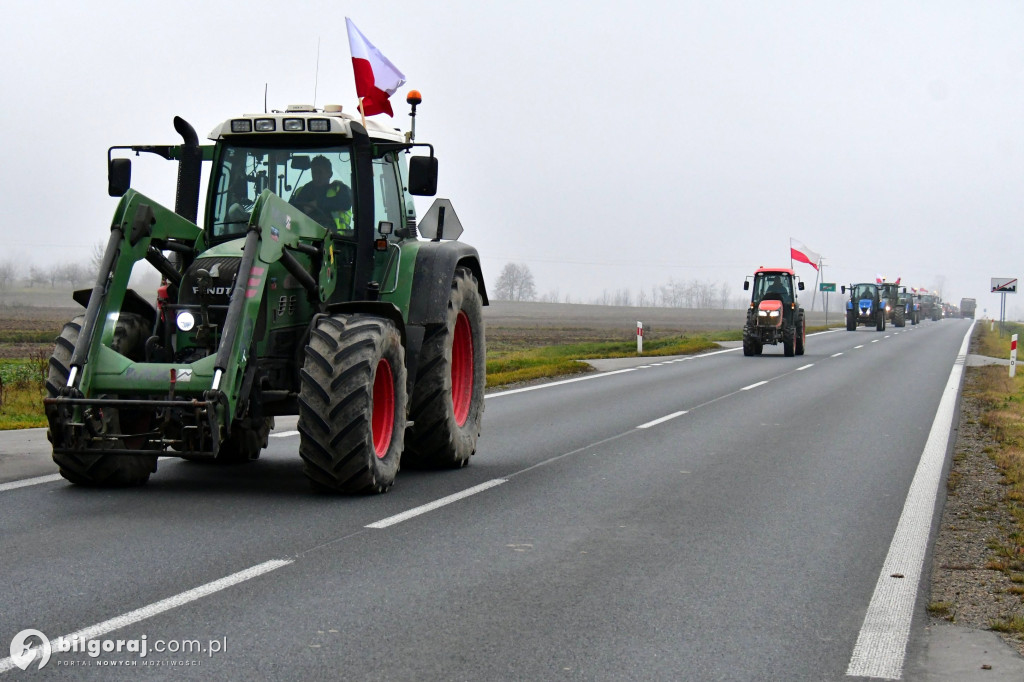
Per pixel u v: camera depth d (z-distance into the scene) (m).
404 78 11.39
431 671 4.53
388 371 8.79
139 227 8.27
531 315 120.94
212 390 7.52
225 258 8.40
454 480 9.60
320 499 8.39
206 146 9.41
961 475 10.31
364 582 5.94
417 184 9.30
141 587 5.71
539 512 8.12
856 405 17.23
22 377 19.11
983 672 4.69
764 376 24.06
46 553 6.41
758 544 7.16
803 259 60.12
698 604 5.67
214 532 7.09
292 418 14.64
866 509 8.49
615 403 17.38
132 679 4.36
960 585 6.23
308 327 8.69
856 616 5.51
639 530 7.54
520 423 14.44
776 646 4.98
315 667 4.54
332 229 9.28
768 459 11.16
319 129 9.13
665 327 79.62
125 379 7.75
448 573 6.20
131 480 8.72
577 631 5.14
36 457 10.12
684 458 11.19
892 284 75.06
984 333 59.28
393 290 9.61
